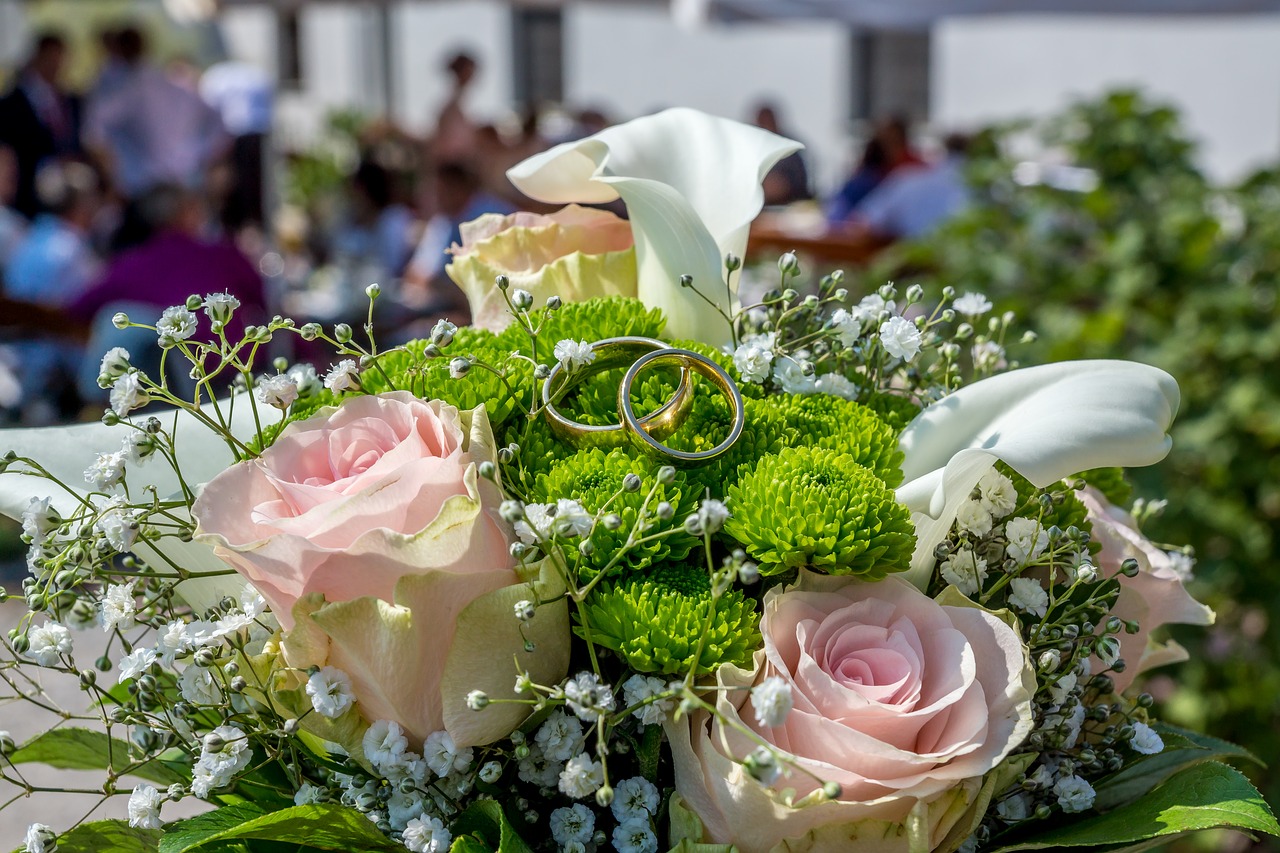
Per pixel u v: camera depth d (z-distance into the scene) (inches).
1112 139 50.4
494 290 20.8
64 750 19.9
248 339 18.5
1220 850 39.1
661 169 20.8
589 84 184.5
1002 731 17.6
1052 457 18.1
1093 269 47.2
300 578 17.4
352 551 17.3
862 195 118.1
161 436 19.4
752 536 18.1
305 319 72.7
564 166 21.0
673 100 176.1
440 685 17.6
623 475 18.3
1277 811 40.4
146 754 18.5
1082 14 91.7
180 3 144.9
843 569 18.0
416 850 17.6
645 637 17.7
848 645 18.0
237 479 17.8
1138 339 46.2
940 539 18.7
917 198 94.8
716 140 20.9
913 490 18.4
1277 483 42.9
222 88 144.3
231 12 143.3
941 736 17.7
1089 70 132.0
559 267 20.6
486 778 17.7
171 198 70.0
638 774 18.3
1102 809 19.2
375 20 205.5
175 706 18.4
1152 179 49.8
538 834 18.5
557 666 17.9
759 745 17.3
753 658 17.9
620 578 18.1
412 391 18.8
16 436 19.4
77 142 141.6
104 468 18.1
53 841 18.3
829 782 17.2
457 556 17.4
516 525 17.6
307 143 193.8
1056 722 18.6
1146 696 19.5
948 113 146.7
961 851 18.1
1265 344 43.0
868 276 56.0
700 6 105.4
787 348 20.4
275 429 18.5
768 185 79.0
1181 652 20.9
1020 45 138.0
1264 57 115.7
